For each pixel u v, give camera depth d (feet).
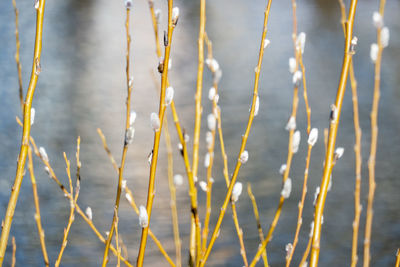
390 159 40.11
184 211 30.25
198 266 6.65
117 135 45.93
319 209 5.29
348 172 37.47
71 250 25.35
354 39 5.15
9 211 5.44
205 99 59.16
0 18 110.11
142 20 124.57
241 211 30.35
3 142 43.06
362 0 158.92
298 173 37.22
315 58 85.61
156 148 5.00
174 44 95.55
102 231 27.61
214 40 101.09
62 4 153.89
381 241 27.20
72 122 49.60
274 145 43.11
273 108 55.57
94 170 37.01
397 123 49.98
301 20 128.98
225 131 46.80
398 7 144.77
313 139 5.98
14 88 62.64
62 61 79.51
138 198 32.14
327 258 25.39
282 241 26.84
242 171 37.19
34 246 25.64
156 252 25.36
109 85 65.62
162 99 4.96
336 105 5.19
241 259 24.77
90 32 107.24
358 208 6.35
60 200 31.55
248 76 71.87
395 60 79.30
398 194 33.24
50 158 39.29
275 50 91.91
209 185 7.34
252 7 151.43
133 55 85.51
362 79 69.41
